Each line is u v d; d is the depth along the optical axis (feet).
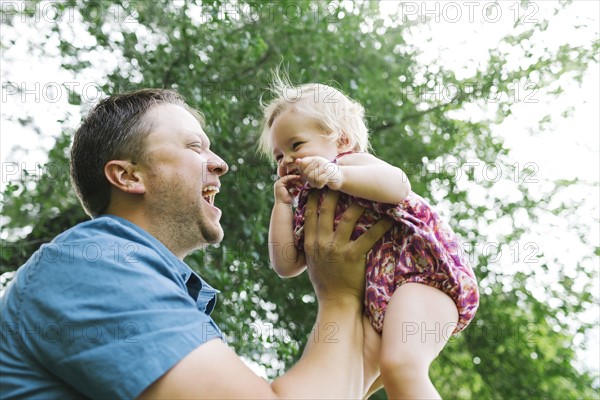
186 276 6.34
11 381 5.24
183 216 6.52
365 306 6.59
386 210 6.64
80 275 5.42
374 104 24.35
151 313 5.31
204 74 21.22
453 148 26.05
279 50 22.89
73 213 21.16
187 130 6.68
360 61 25.08
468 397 26.61
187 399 5.12
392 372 6.03
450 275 6.50
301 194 7.09
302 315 23.39
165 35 21.34
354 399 6.07
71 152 6.72
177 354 5.18
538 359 26.89
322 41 23.03
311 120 7.47
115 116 6.53
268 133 8.09
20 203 20.25
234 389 5.22
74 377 5.14
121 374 5.07
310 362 5.96
